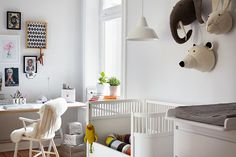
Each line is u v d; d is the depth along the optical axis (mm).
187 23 2949
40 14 4723
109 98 4141
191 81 3051
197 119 1756
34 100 4730
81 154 4355
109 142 3258
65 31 4902
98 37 4957
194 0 2820
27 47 4633
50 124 3613
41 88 4773
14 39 4566
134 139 2746
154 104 3457
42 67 4770
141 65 3719
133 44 3840
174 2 3232
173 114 1970
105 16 4777
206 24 2604
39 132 3600
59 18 4852
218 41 2750
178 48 3195
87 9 4867
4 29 4512
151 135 2656
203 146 1825
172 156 2768
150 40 3426
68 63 4941
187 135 1927
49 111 3562
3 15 4500
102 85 4543
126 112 3598
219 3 2699
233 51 2621
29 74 4680
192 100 3043
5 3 4504
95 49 4945
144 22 3250
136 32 3164
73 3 4941
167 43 3334
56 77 4867
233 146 1662
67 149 4355
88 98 4809
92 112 3406
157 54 3473
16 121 4633
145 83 3660
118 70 4578
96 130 3410
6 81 4547
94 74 4949
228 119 1565
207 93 2879
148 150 2666
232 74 2639
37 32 4691
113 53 4688
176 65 3227
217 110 1839
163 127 3178
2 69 4523
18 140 3707
